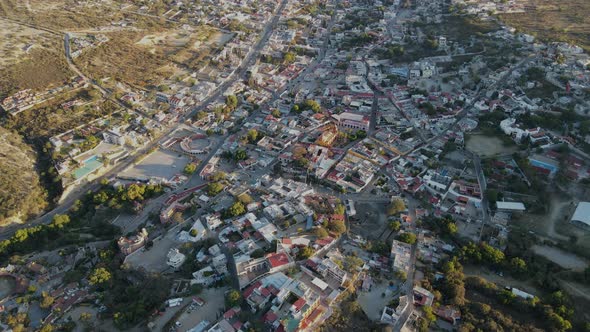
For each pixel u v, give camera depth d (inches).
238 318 6028.5
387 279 6825.8
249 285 6628.9
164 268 7273.6
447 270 6811.0
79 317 6323.8
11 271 7367.1
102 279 6825.8
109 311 6392.7
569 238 7396.7
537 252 7194.9
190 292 6614.2
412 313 6131.9
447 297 6486.2
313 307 6043.3
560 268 6855.3
